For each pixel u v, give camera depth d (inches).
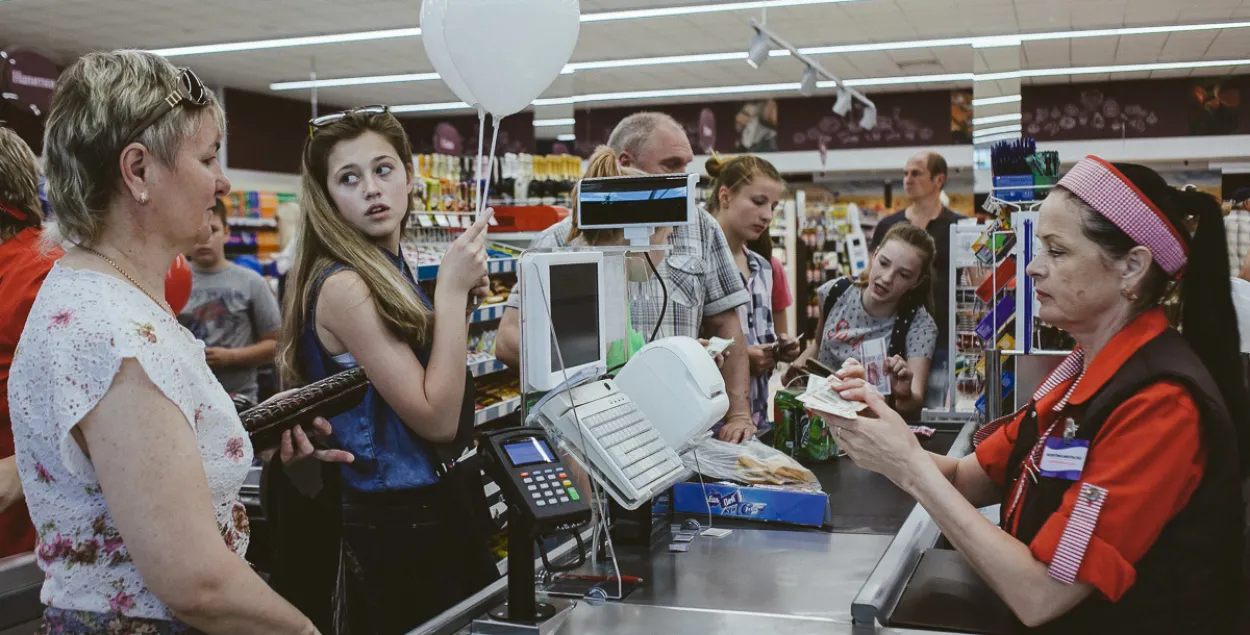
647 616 63.4
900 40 490.3
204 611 50.0
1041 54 512.7
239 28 454.9
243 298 183.8
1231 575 58.6
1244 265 168.1
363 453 80.4
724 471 88.4
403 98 656.4
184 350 53.1
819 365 117.3
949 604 65.6
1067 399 62.1
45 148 51.9
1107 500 56.9
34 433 50.5
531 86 85.5
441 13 91.4
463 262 82.4
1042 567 58.1
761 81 607.5
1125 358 60.2
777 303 202.2
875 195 674.2
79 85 50.9
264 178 634.8
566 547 78.8
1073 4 414.6
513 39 81.7
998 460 76.4
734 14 432.1
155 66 52.5
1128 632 58.6
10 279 92.8
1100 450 58.6
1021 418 73.9
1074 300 62.8
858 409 66.3
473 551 83.4
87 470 50.0
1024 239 112.3
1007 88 328.8
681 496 88.1
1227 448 57.5
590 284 74.2
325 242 82.0
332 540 74.3
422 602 81.7
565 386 68.9
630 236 78.1
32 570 86.7
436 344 81.2
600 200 77.4
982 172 309.4
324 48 500.7
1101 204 61.1
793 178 682.8
